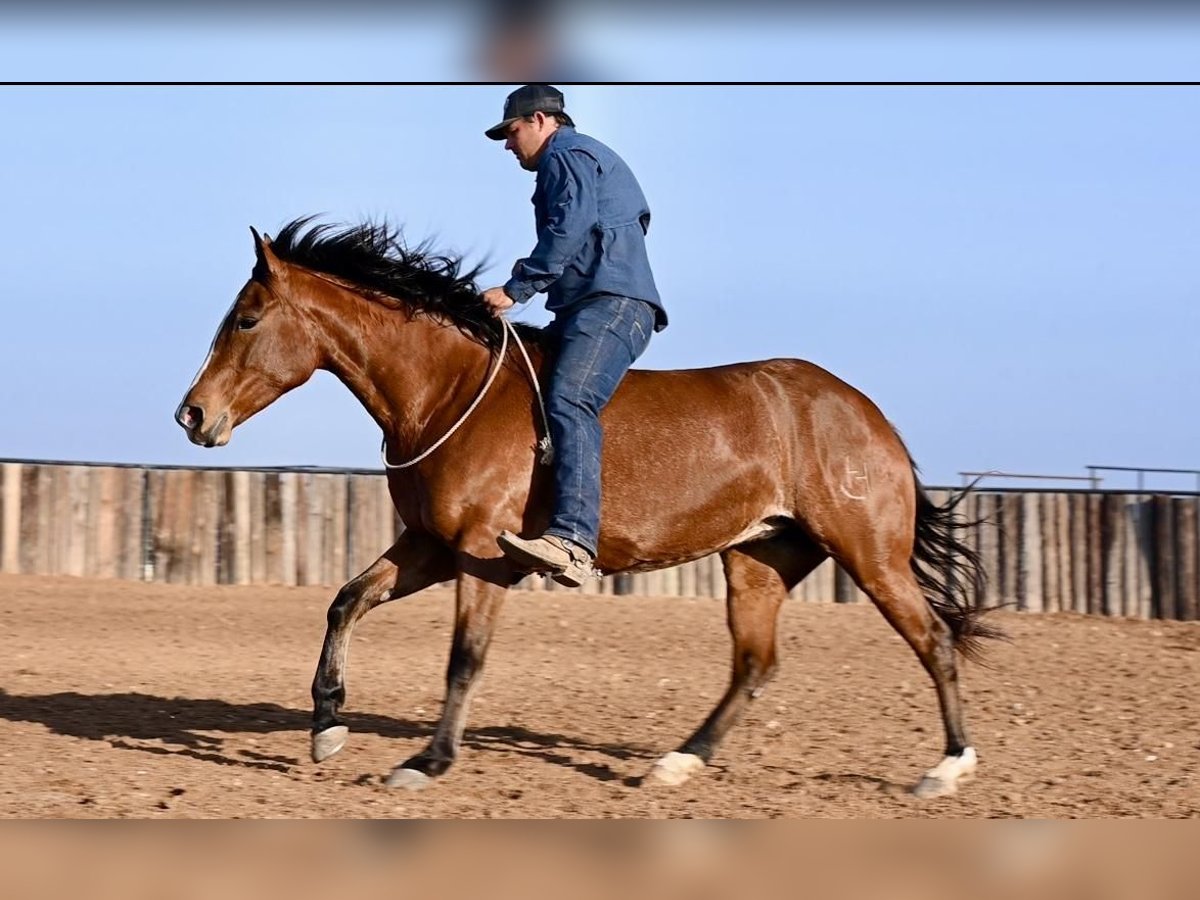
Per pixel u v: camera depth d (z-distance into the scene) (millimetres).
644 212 7234
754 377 7441
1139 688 10766
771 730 8922
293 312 7094
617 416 7160
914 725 9133
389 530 15781
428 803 6824
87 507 15766
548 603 15242
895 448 7512
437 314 7203
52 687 9891
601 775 7602
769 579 7734
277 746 8164
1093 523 15484
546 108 7156
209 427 7008
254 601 14734
